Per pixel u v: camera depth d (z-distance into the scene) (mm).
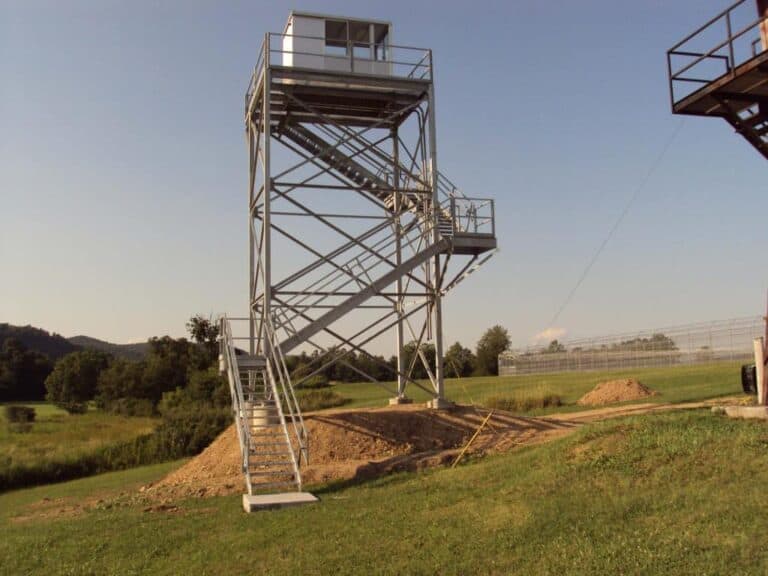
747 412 14711
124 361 86812
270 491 17125
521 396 35094
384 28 25578
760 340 16750
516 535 10820
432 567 10219
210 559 11977
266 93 22922
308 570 10773
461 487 14523
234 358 19891
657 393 31922
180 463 29953
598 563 9289
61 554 13211
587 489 12188
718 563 8664
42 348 193250
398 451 20359
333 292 23484
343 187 24203
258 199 25078
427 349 72688
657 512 10570
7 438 43375
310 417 22172
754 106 16203
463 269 23859
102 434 43625
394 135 27375
